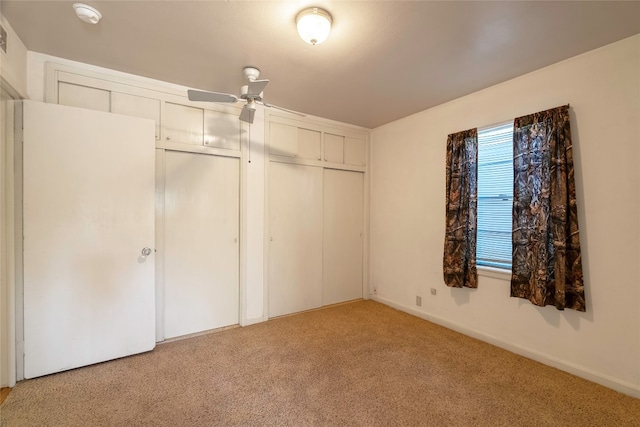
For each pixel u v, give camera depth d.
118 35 2.11
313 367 2.46
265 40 2.15
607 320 2.21
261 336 3.06
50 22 1.96
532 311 2.63
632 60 2.10
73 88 2.50
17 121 2.17
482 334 3.00
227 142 3.23
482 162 3.08
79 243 2.36
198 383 2.21
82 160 2.37
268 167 3.50
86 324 2.39
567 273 2.34
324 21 1.82
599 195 2.25
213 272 3.21
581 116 2.33
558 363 2.45
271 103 3.40
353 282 4.33
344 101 3.33
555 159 2.39
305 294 3.86
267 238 3.51
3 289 2.11
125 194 2.54
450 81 2.81
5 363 2.11
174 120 2.94
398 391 2.14
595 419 1.87
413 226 3.75
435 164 3.49
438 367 2.47
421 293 3.64
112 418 1.83
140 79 2.75
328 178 4.07
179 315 3.02
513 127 2.71
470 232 3.06
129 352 2.57
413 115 3.75
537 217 2.50
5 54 1.93
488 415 1.90
